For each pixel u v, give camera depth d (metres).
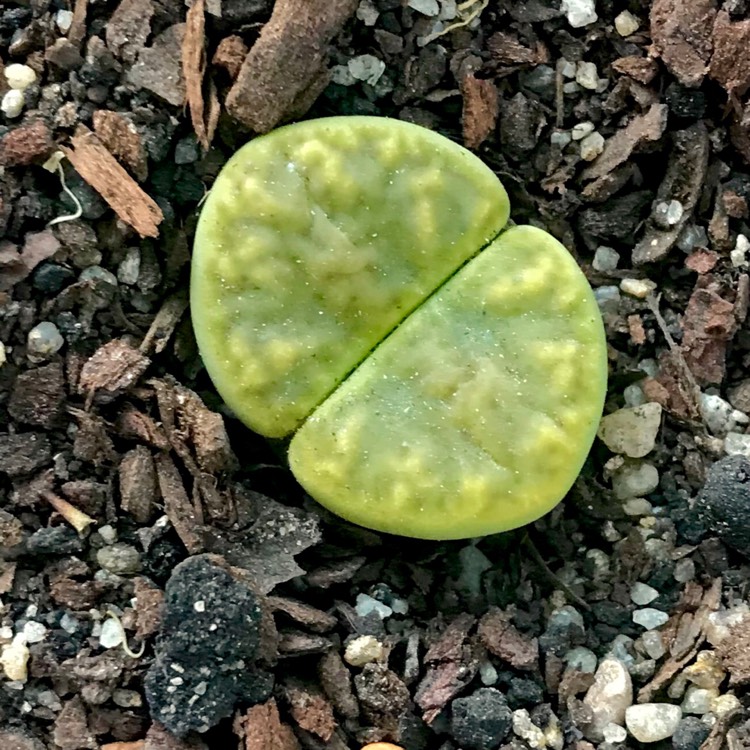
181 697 0.06
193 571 0.06
